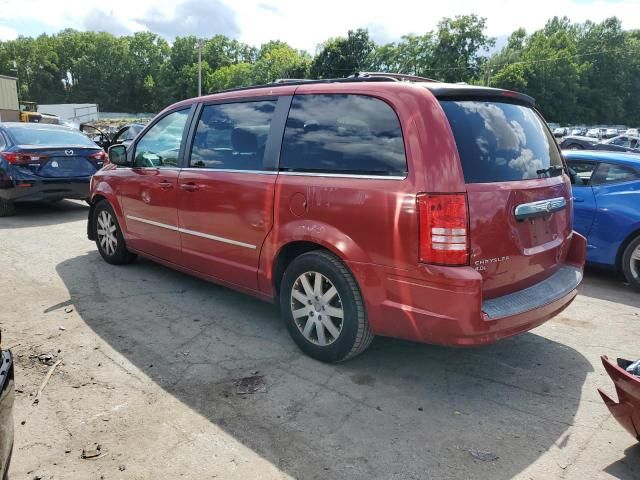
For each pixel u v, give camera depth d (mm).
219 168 4316
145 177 5109
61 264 6066
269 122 3984
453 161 3002
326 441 2871
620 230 5770
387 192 3145
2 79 37469
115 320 4457
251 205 3963
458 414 3172
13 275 5598
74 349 3895
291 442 2854
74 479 2537
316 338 3758
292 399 3281
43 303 4801
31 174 8516
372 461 2715
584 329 4559
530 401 3342
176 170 4727
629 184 5809
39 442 2801
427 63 81000
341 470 2641
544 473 2660
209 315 4629
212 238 4395
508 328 3137
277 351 3941
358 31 71312
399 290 3156
